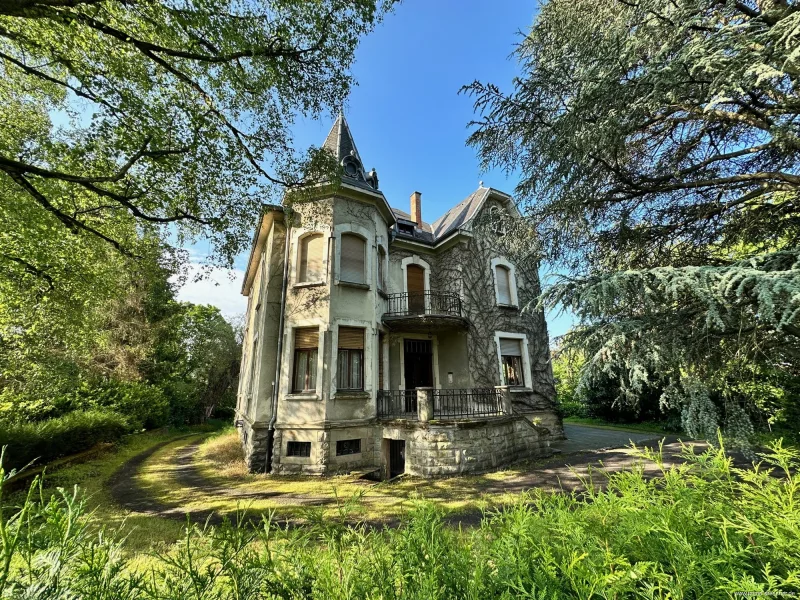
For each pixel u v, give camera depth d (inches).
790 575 54.2
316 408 387.9
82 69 279.9
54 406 486.6
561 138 192.9
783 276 120.7
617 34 182.7
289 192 436.5
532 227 227.8
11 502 271.4
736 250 213.3
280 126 346.9
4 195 295.0
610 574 57.2
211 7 247.9
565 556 67.4
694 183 190.4
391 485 316.8
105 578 56.1
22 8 203.3
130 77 287.3
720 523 69.7
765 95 163.3
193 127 300.2
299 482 339.9
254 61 292.8
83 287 439.5
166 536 194.2
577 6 208.5
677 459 350.6
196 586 60.6
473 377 507.5
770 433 164.1
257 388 414.3
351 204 462.3
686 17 166.1
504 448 379.2
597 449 455.5
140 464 443.8
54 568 52.1
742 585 53.0
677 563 62.4
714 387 162.9
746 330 150.4
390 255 553.9
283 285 439.5
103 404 598.5
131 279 664.4
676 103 175.0
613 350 167.5
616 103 177.2
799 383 162.4
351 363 423.8
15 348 458.3
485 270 566.3
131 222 411.8
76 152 280.5
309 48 306.8
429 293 511.5
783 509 70.5
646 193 208.4
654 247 221.9
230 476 367.6
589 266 232.8
